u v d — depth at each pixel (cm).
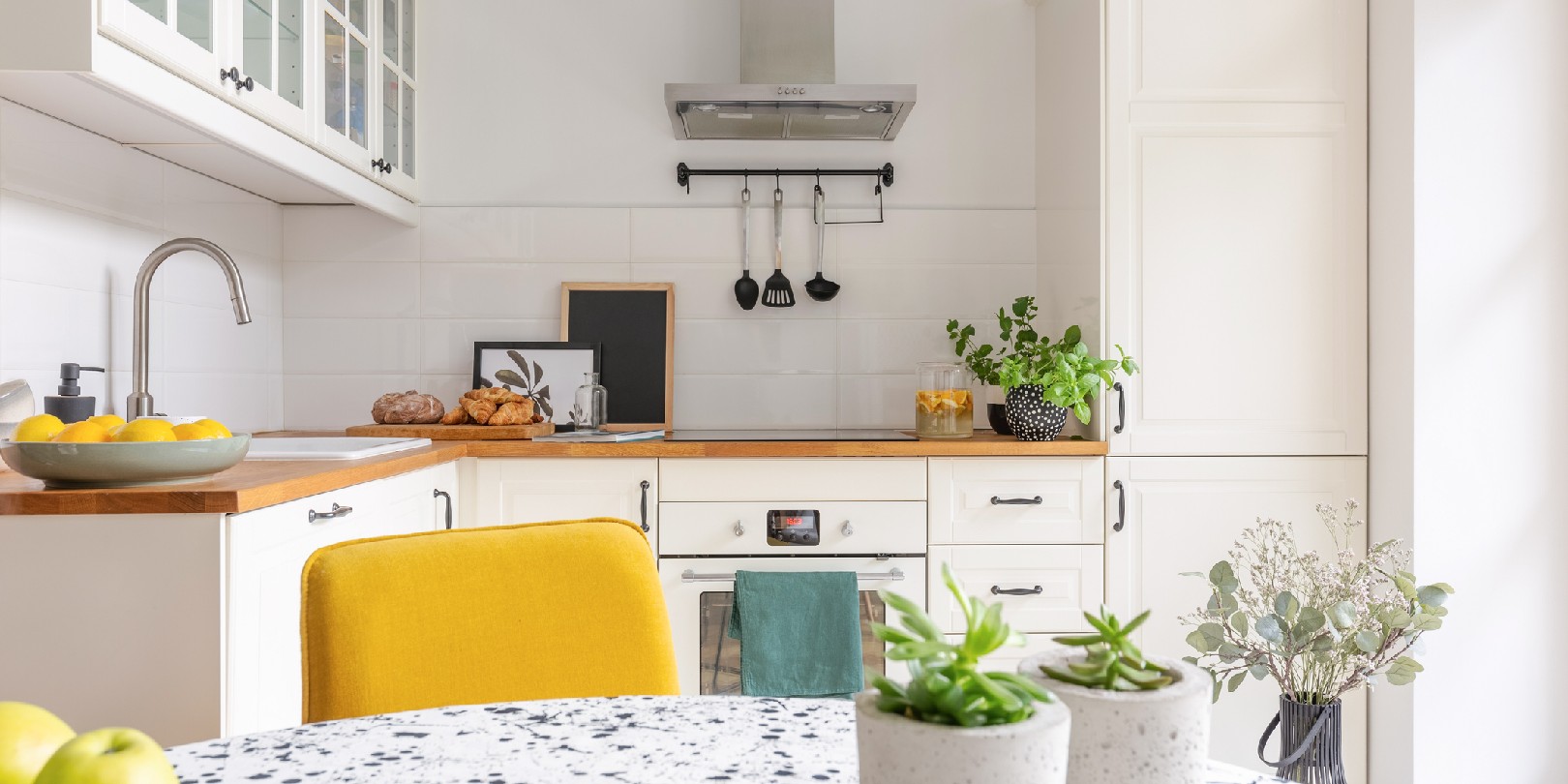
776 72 277
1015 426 247
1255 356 241
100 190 202
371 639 88
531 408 260
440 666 91
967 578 236
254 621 140
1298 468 240
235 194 261
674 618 233
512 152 294
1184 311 241
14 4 143
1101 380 240
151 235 221
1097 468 238
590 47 294
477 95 293
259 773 65
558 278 294
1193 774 45
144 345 196
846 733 73
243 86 180
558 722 75
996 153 297
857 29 296
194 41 169
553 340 293
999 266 296
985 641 42
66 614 132
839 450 233
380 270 292
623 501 234
